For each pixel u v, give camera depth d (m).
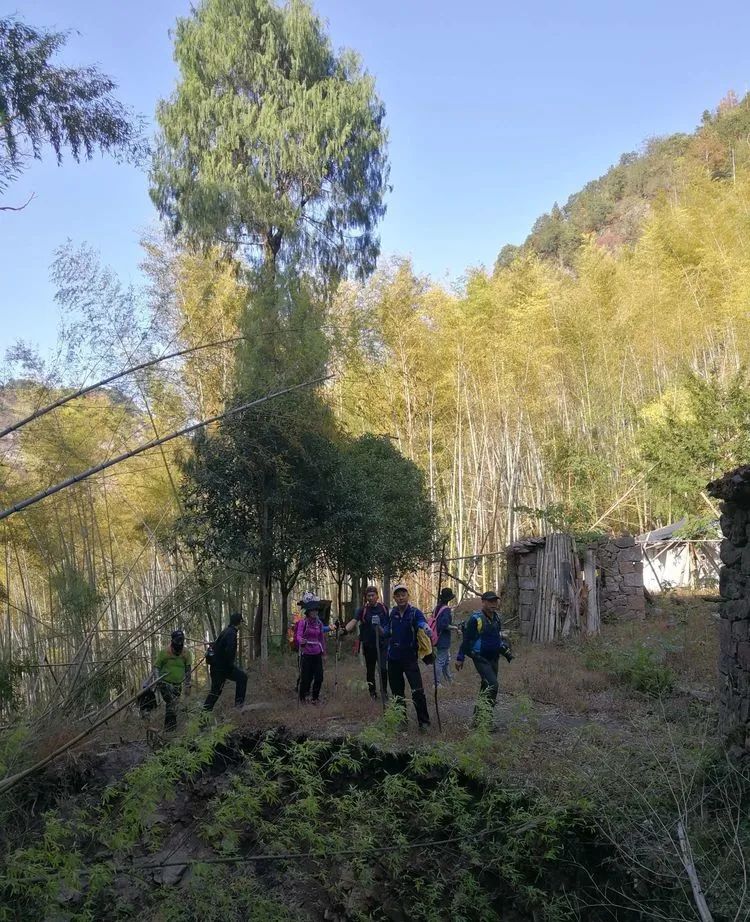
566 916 6.42
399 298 21.88
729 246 22.50
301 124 20.33
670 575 18.69
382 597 19.30
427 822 7.23
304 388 12.59
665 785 6.61
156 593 12.01
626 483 22.23
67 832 6.55
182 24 21.02
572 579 14.92
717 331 22.78
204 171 19.34
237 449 12.84
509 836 6.67
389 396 22.08
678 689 9.77
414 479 18.14
